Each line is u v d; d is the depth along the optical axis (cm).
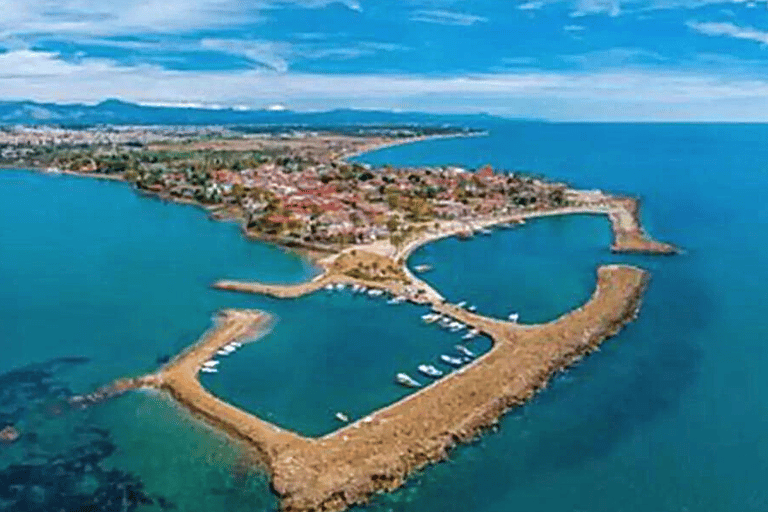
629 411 11838
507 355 13875
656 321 16312
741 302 17675
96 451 10712
